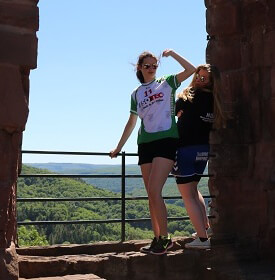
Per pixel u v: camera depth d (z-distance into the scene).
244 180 6.99
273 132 6.72
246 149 7.02
